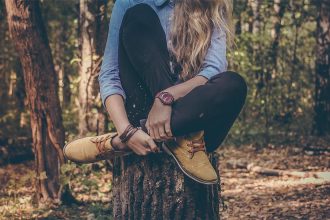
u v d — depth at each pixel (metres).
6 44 15.33
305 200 9.06
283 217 8.08
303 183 10.34
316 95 16.31
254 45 16.05
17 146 12.88
